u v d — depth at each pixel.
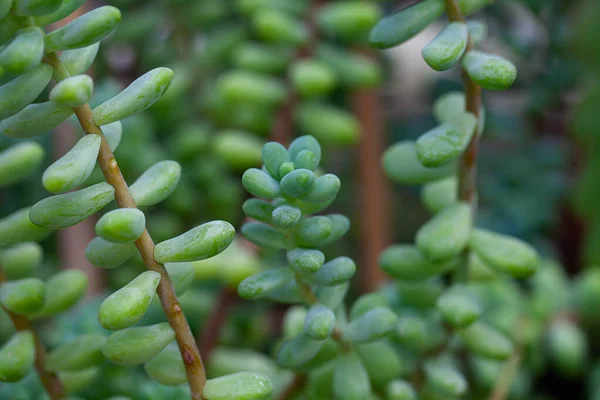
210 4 0.78
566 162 0.88
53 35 0.47
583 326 0.69
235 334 0.69
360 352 0.55
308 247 0.50
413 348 0.57
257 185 0.48
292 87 0.72
